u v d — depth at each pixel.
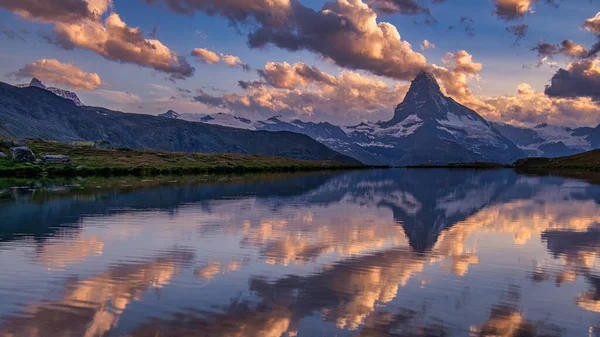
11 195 54.81
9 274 20.75
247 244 27.70
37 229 32.38
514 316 16.22
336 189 69.94
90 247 26.61
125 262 23.12
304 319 15.70
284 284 19.59
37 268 21.81
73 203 47.62
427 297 18.05
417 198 56.84
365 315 16.11
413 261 23.73
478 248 27.08
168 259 23.83
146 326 14.97
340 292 18.52
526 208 46.66
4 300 17.31
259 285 19.41
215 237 29.84
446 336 14.48
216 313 16.16
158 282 19.77
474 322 15.62
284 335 14.39
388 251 26.03
